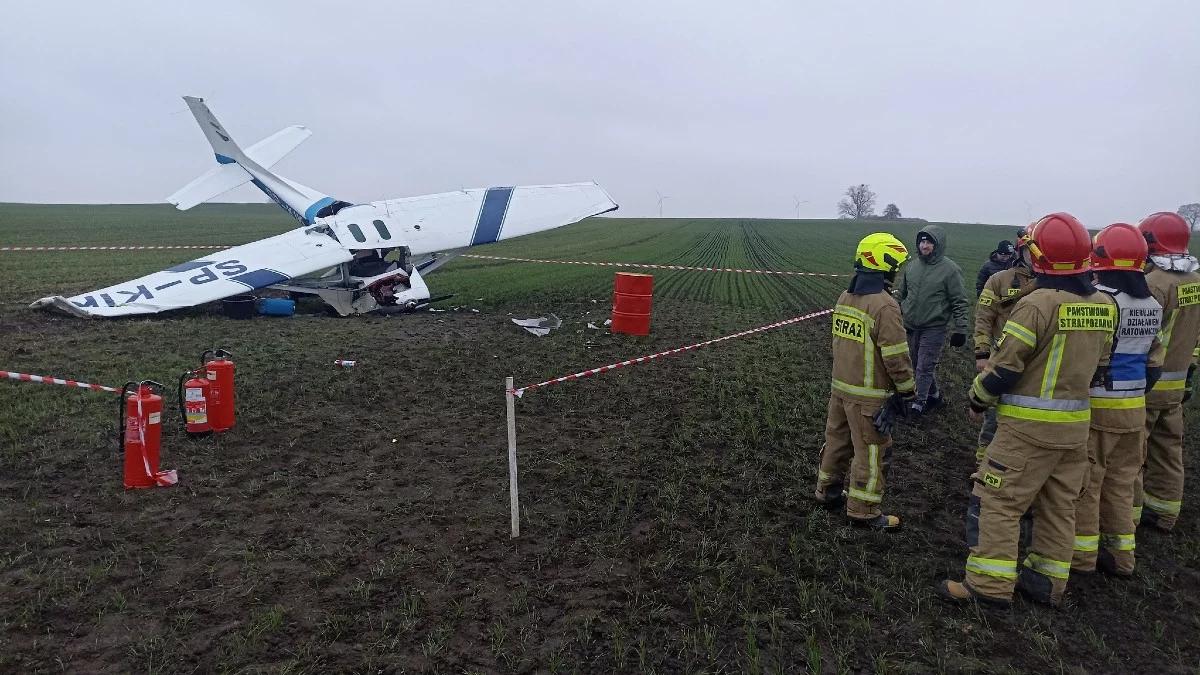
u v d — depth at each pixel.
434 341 10.91
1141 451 4.34
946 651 3.56
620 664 3.38
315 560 4.28
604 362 9.81
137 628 3.58
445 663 3.38
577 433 6.80
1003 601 3.93
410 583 4.06
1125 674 3.44
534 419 7.21
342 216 14.58
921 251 7.39
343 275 13.70
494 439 6.57
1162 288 4.77
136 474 5.20
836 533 4.77
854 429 4.76
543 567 4.30
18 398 7.16
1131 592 4.25
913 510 5.27
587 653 3.49
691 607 3.92
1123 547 4.35
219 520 4.77
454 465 5.89
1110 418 4.15
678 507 5.16
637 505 5.19
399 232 14.66
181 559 4.25
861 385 4.65
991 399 3.93
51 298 11.38
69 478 5.37
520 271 22.23
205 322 11.76
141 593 3.88
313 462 5.87
